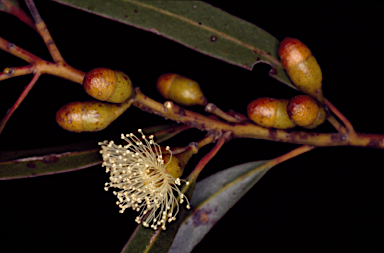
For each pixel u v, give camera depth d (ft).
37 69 0.71
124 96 0.71
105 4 0.73
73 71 0.71
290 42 0.74
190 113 0.75
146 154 0.73
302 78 0.74
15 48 0.70
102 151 0.74
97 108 0.71
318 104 0.74
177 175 0.72
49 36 0.71
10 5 0.71
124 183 0.73
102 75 0.70
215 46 0.75
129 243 0.72
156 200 0.73
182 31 0.74
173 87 0.75
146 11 0.74
